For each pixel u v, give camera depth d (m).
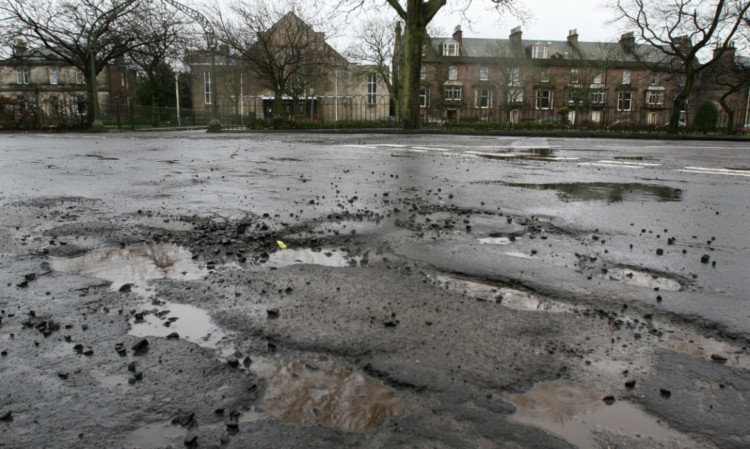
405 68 19.17
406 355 1.45
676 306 1.84
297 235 2.81
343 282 2.05
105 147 9.80
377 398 1.25
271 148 9.70
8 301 1.82
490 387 1.30
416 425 1.15
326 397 1.25
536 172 6.06
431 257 2.42
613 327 1.67
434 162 7.09
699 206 3.87
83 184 4.66
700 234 2.97
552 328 1.65
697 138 20.47
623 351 1.50
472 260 2.38
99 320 1.66
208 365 1.38
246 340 1.53
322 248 2.57
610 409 1.21
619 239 2.84
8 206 3.56
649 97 56.22
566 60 53.06
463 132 19.39
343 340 1.54
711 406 1.23
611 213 3.55
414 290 1.97
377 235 2.83
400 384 1.30
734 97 45.06
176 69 45.81
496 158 7.99
